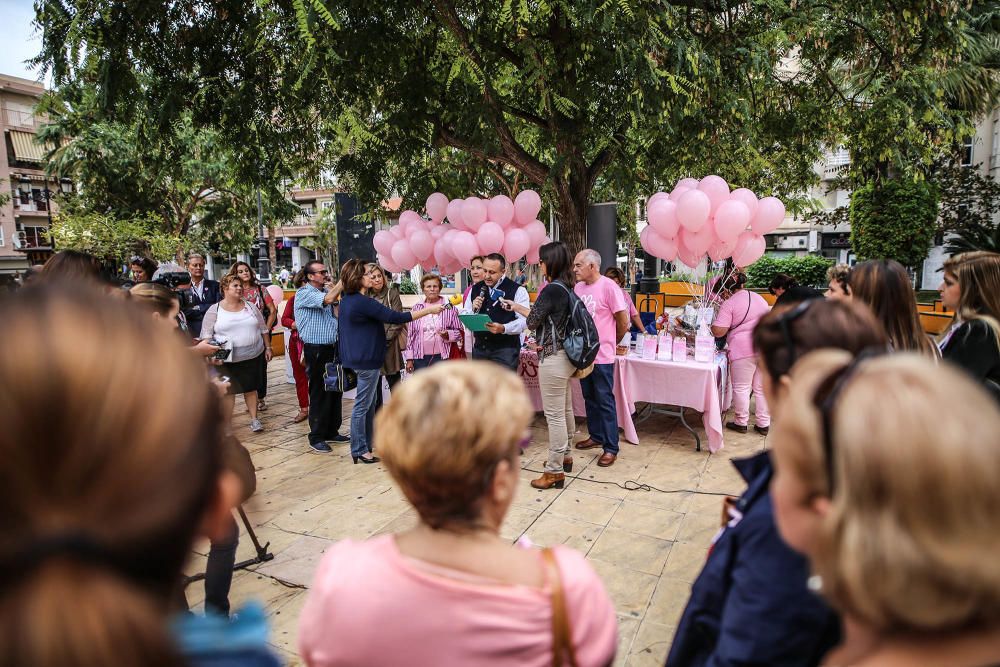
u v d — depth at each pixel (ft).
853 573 1.79
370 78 16.26
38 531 1.19
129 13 13.94
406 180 22.86
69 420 1.17
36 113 14.58
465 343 18.45
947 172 44.37
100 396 1.20
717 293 18.54
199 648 1.90
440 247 19.77
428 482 2.92
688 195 14.87
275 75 16.78
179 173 20.06
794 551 3.07
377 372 14.37
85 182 45.29
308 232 127.85
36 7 13.39
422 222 20.92
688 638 3.89
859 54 20.75
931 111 18.61
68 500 1.20
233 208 54.34
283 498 12.38
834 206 75.61
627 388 15.53
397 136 18.58
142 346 1.35
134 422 1.24
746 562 3.28
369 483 13.20
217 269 113.29
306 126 19.22
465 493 2.94
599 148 18.71
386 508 11.86
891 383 1.93
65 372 1.18
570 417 13.38
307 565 9.59
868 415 1.86
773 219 15.80
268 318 20.26
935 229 39.58
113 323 1.34
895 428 1.76
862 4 17.99
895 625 1.80
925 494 1.65
